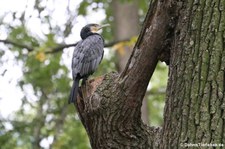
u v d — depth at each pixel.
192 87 8.23
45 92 28.27
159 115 33.47
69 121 29.86
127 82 9.23
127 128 9.55
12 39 24.69
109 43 20.75
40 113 28.61
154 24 8.95
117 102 9.36
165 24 8.90
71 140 27.39
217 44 8.26
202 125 7.95
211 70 8.16
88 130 10.02
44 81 26.52
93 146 10.06
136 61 9.12
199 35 8.43
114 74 10.04
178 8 8.80
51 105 28.78
